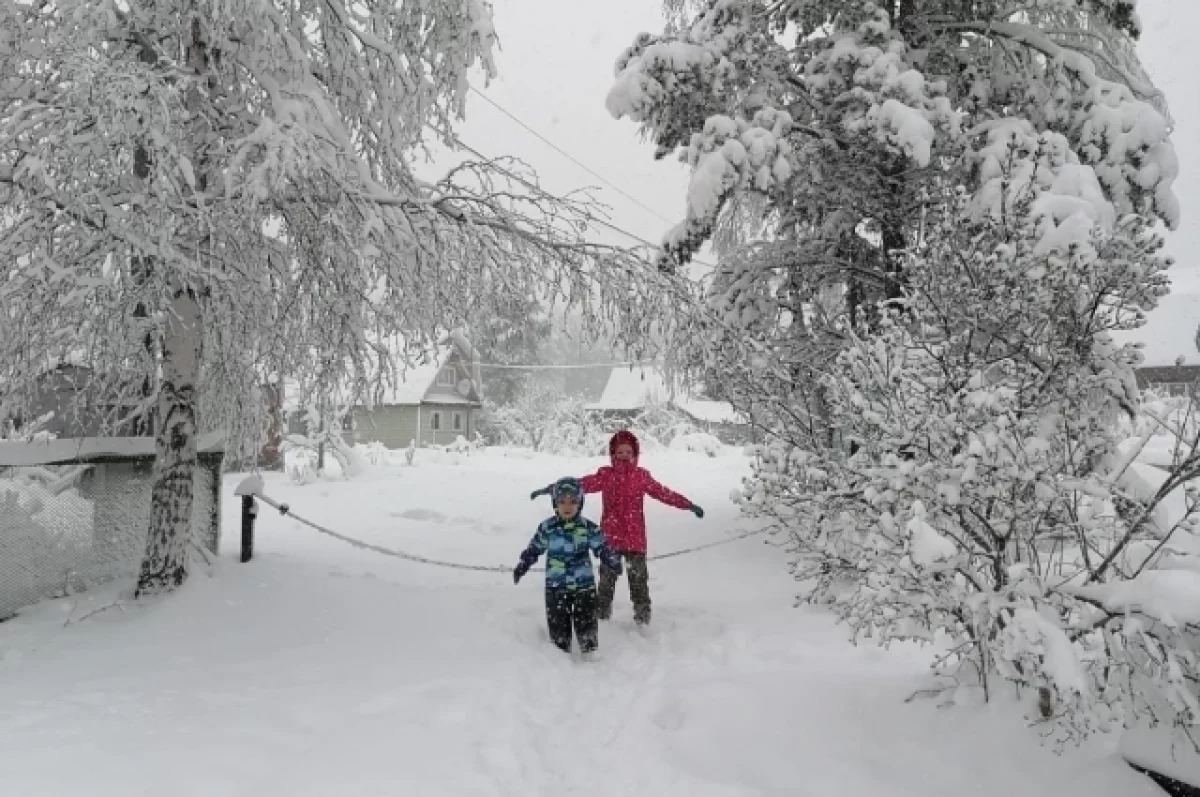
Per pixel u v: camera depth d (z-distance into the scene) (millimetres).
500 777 3146
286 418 17922
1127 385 3609
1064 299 3572
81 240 5090
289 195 5648
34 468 5836
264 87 5773
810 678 4145
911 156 7055
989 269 3584
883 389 3525
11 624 5348
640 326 6781
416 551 9258
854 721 3537
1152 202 7688
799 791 3031
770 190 8312
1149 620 2822
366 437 42219
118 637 5047
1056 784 2840
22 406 5672
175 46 6098
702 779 3203
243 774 2943
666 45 8047
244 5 5406
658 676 4758
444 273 6188
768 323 8977
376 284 6102
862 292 9117
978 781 2947
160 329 5527
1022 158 6707
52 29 5223
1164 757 2701
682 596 7027
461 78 6703
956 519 3314
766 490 3648
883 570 3143
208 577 6578
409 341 6488
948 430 3234
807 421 4465
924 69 8570
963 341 3674
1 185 4926
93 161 4762
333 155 5531
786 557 8094
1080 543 3270
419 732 3469
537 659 4977
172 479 6145
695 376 7281
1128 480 3594
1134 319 3557
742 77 8383
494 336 7215
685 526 10164
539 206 6516
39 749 3104
